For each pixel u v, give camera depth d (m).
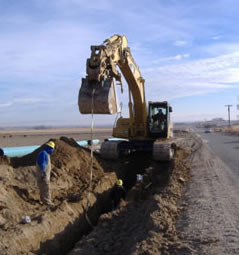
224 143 33.72
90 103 10.70
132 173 17.61
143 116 17.98
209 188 11.14
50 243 7.84
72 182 12.73
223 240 6.44
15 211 8.91
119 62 13.70
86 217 10.05
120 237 7.64
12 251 6.71
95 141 30.03
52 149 10.27
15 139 44.50
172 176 13.43
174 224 7.63
